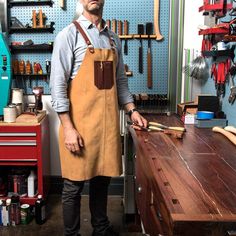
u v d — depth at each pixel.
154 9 2.79
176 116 2.50
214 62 2.41
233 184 1.15
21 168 2.78
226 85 2.21
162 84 2.93
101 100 1.92
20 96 2.70
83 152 1.92
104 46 1.93
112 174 2.01
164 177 1.21
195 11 2.77
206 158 1.46
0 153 2.54
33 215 2.64
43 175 2.67
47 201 2.93
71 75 1.91
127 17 2.84
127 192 2.48
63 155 1.98
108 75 1.91
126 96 2.19
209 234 0.89
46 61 2.83
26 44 2.77
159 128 2.00
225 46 2.15
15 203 2.51
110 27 2.80
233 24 2.02
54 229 2.48
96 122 1.91
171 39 2.83
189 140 1.78
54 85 1.82
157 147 1.63
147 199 1.38
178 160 1.42
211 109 2.23
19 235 2.40
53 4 2.83
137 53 2.88
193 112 2.33
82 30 1.86
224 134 1.88
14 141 2.52
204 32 2.23
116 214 2.71
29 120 2.50
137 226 2.43
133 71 2.91
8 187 2.77
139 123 2.03
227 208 0.96
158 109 2.89
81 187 2.03
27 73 2.83
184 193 1.07
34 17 2.76
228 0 2.17
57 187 3.08
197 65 2.60
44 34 2.87
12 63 2.80
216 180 1.19
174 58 2.86
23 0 2.80
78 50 1.87
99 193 2.16
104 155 1.98
